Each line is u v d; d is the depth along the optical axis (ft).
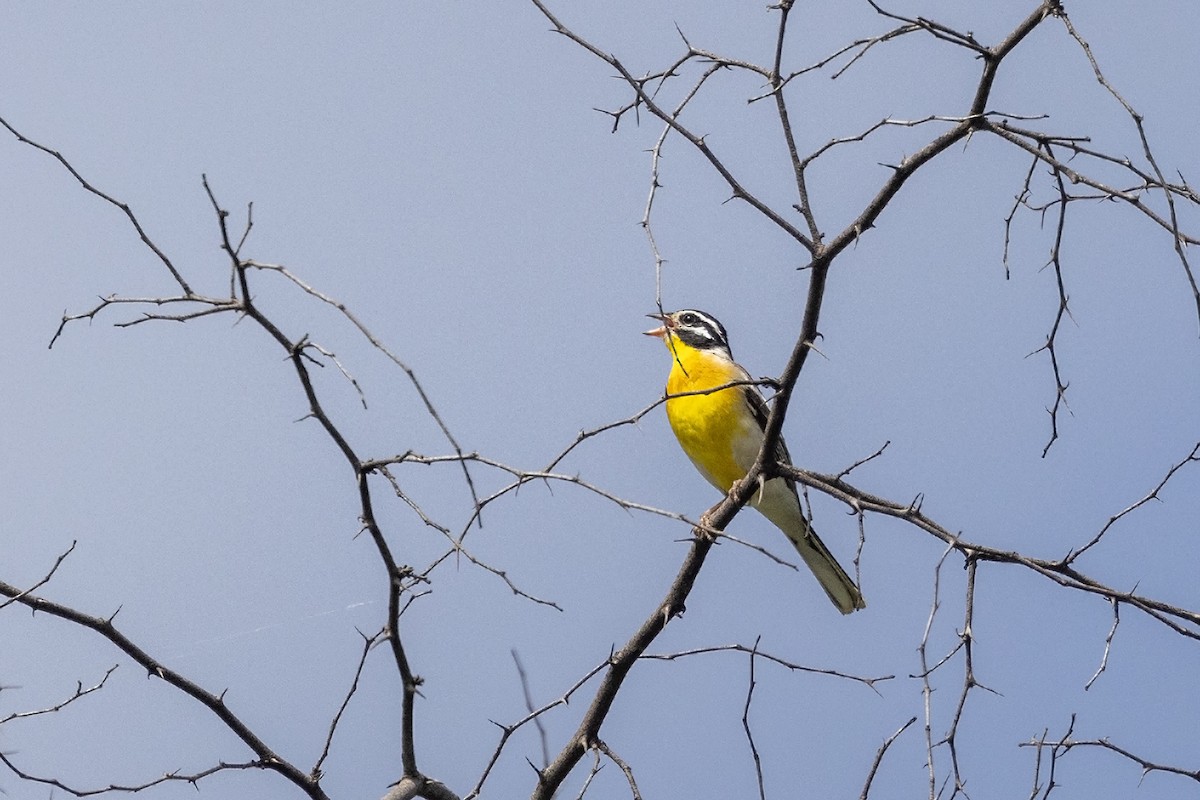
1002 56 32.89
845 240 35.40
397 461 28.66
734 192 35.37
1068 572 36.52
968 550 35.40
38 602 33.14
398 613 33.19
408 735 35.12
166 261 27.27
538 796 38.24
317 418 28.22
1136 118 27.48
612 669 39.29
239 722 34.37
